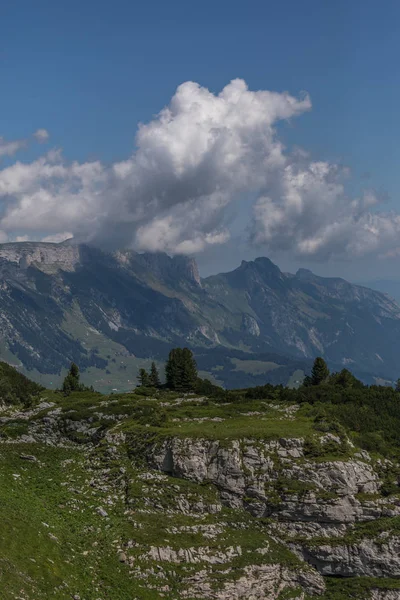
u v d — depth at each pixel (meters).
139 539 88.12
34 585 68.00
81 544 84.31
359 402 139.62
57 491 101.19
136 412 141.00
